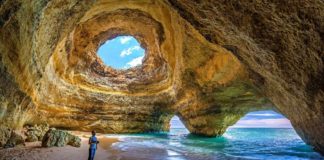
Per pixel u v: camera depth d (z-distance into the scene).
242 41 11.34
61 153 11.65
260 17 9.39
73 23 17.27
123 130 27.97
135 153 13.20
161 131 31.69
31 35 11.47
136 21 27.09
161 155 12.69
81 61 28.05
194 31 16.48
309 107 10.17
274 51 10.05
